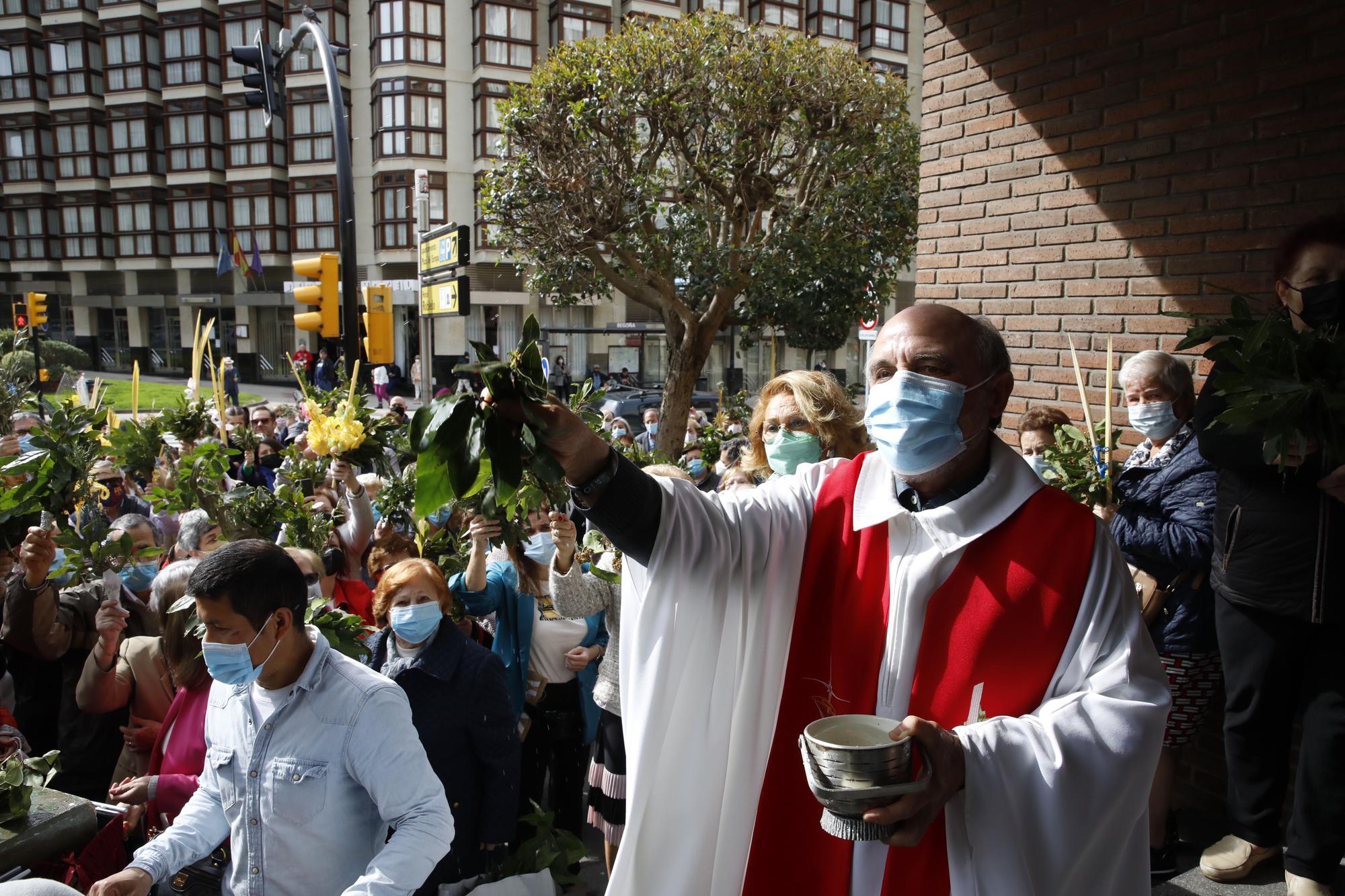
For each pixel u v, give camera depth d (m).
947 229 5.01
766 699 1.68
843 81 12.29
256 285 33.41
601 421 3.31
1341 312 2.54
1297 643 2.78
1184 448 3.29
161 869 2.12
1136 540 3.19
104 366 36.72
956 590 1.55
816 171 12.88
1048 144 4.43
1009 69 4.60
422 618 2.90
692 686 1.62
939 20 5.01
